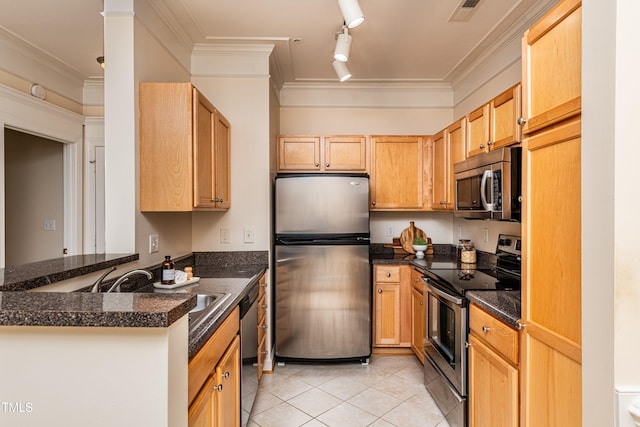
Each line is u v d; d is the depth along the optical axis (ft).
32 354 2.52
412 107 11.84
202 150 6.82
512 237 8.16
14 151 10.57
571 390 3.50
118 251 6.06
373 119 11.87
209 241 9.08
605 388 2.67
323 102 11.71
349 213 9.36
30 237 10.52
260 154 9.10
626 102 2.58
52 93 9.59
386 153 10.92
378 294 10.15
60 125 9.65
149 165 6.32
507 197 6.21
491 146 7.24
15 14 7.14
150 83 6.33
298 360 9.36
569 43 3.50
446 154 9.64
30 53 8.70
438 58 9.68
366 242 9.39
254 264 9.10
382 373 9.10
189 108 6.35
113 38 6.03
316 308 9.34
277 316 9.34
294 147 10.84
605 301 2.68
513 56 8.25
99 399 2.53
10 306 2.52
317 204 9.32
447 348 6.99
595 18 2.78
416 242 11.05
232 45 8.79
